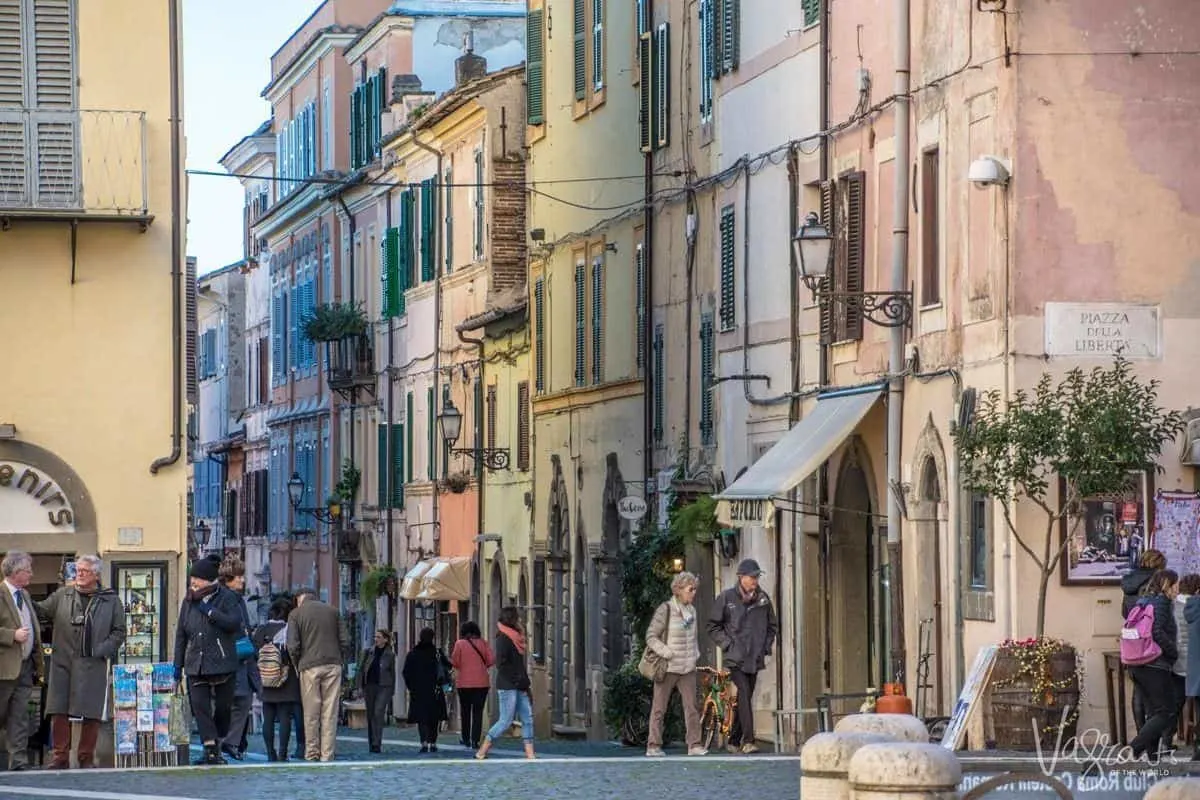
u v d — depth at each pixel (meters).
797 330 72.06
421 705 76.19
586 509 99.06
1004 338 56.28
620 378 93.69
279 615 67.62
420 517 130.38
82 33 63.62
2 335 63.00
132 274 63.66
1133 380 54.19
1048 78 56.47
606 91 96.31
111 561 63.19
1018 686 52.50
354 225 147.75
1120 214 56.50
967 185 58.97
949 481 59.53
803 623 71.12
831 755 27.81
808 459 63.72
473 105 117.75
